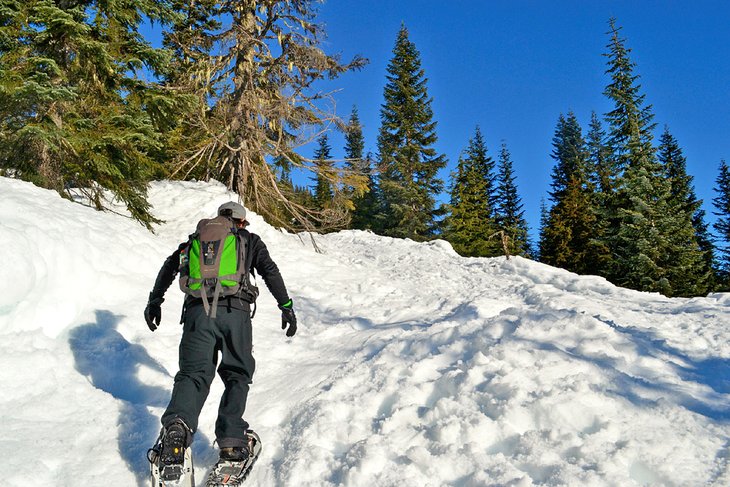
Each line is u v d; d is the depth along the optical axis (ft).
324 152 144.36
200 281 8.46
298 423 9.86
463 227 114.93
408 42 107.96
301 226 51.06
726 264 123.24
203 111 43.73
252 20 47.19
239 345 8.48
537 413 8.48
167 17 31.65
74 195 31.71
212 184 45.11
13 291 11.85
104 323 13.76
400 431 8.88
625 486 6.56
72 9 26.55
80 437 9.14
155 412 10.43
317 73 44.60
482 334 12.50
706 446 7.36
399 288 27.89
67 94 25.16
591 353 11.12
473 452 7.79
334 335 16.90
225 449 7.82
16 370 10.68
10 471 7.73
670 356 11.59
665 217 78.28
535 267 36.60
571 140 171.01
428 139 106.22
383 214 107.04
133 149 29.76
